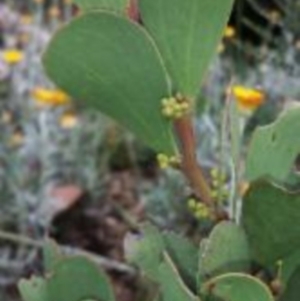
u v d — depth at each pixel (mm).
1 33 1270
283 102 972
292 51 1001
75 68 200
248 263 203
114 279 906
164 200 933
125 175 1059
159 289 199
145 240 212
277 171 208
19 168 997
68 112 1083
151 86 202
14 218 970
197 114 984
